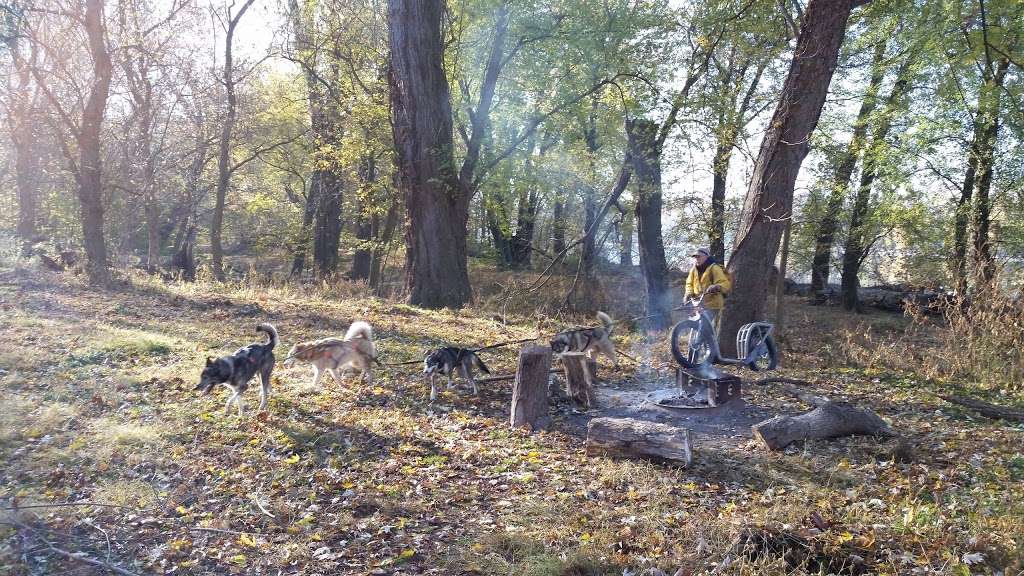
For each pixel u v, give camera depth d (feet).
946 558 15.60
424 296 61.62
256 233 105.19
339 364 30.09
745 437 25.89
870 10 53.88
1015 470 21.95
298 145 94.17
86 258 63.77
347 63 77.82
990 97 49.03
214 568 15.08
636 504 18.86
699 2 57.77
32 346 33.17
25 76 65.67
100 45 58.95
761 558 15.61
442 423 26.20
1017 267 45.47
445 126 60.34
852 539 16.55
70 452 20.85
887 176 55.98
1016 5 48.26
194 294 56.08
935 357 42.70
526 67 64.23
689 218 67.31
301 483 19.79
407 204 61.87
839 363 43.21
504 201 81.66
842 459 22.82
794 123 40.73
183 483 19.24
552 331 51.49
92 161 59.93
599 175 75.10
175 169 81.71
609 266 94.22
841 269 76.23
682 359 29.32
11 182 105.81
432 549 16.05
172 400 26.99
